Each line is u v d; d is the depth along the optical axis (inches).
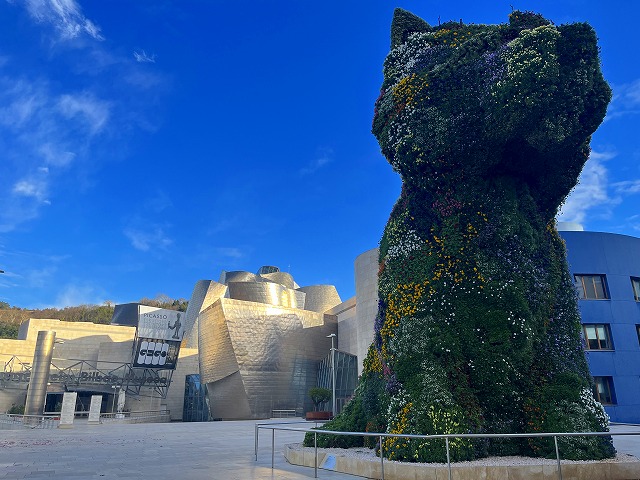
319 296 3681.1
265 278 3850.9
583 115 482.0
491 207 518.3
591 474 394.6
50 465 567.8
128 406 2564.0
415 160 531.2
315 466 441.7
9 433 1227.2
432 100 523.2
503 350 467.8
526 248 515.2
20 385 2397.9
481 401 466.0
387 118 564.4
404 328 494.3
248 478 441.1
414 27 611.8
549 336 505.4
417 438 412.8
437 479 384.2
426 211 552.1
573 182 545.6
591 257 1208.8
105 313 5132.9
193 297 3233.3
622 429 917.8
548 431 447.8
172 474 478.3
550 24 494.0
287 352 2469.2
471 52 522.6
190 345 3019.2
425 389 448.5
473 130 502.0
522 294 491.8
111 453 711.1
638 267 1237.7
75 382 2368.4
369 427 549.3
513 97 457.1
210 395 2402.8
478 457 438.3
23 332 2746.1
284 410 2396.7
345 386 2432.3
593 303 1179.9
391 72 585.3
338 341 2751.0
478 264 500.7
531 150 510.3
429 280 508.1
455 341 473.4
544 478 383.9
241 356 2331.4
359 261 2012.8
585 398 469.1
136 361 2406.5
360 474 439.5
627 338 1171.3
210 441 945.5
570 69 456.4
